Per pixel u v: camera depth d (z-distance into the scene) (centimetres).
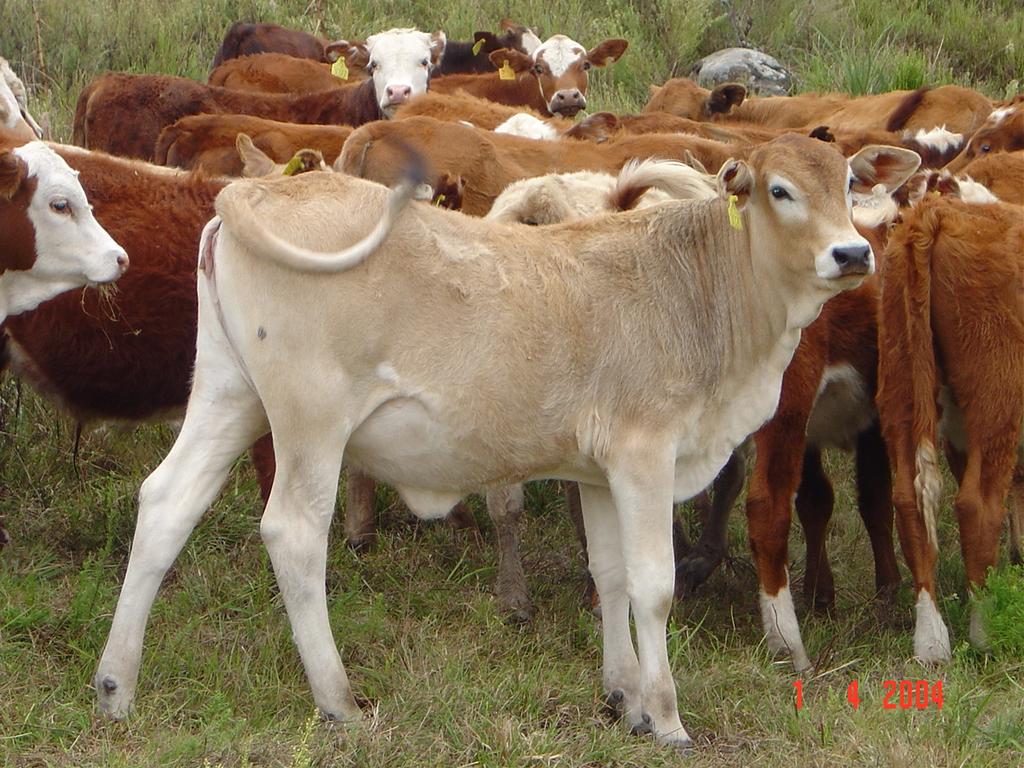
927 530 688
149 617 655
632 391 566
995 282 684
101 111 1194
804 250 566
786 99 1519
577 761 548
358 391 550
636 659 612
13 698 568
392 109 1312
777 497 707
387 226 534
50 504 791
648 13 1886
